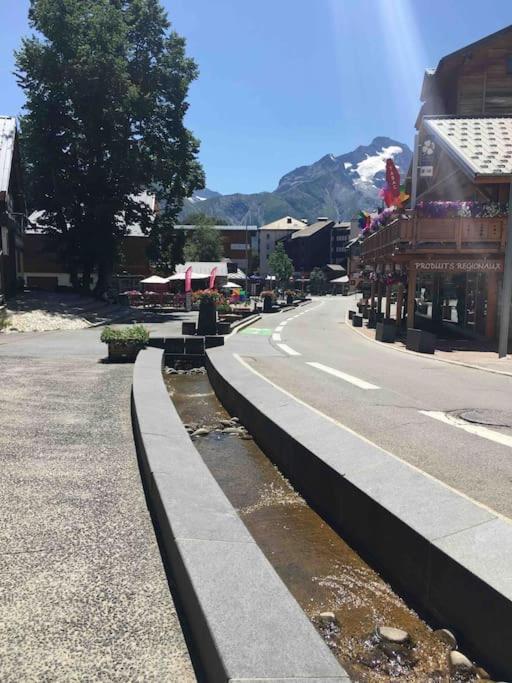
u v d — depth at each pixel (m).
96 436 6.18
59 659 2.46
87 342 16.88
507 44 21.67
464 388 9.57
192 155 38.38
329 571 3.72
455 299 23.81
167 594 3.00
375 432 6.29
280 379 10.24
